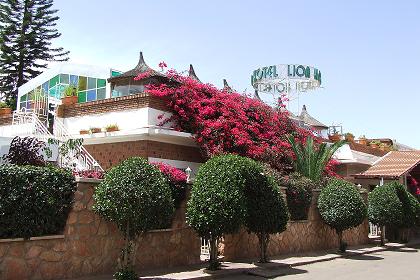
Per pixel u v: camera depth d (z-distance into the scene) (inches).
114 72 984.3
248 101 811.4
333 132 1412.4
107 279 395.9
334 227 690.2
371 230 904.3
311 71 1392.7
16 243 353.1
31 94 975.0
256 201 525.3
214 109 731.4
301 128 921.5
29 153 446.6
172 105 701.3
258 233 542.0
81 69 995.3
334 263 595.8
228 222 454.0
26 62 1519.4
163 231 479.8
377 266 569.6
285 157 796.6
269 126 817.5
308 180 715.4
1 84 1496.1
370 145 1296.8
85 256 404.5
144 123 666.8
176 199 495.8
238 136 713.6
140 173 391.2
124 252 394.3
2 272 341.7
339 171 1030.4
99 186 397.4
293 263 557.3
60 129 709.9
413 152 1080.2
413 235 999.0
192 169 728.3
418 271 527.2
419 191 1007.6
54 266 378.3
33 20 1519.4
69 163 569.3
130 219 383.9
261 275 470.9
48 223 373.7
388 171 965.2
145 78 731.4
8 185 349.1
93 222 413.4
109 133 678.5
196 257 525.0
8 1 1491.1
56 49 1565.0
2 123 806.5
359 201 686.5
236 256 570.3
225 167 478.3
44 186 372.5
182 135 678.5
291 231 664.4
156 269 464.1
